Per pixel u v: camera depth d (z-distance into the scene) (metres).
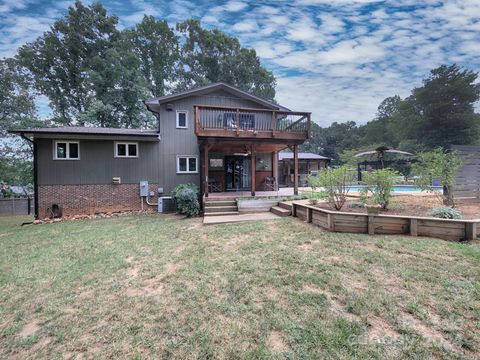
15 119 18.38
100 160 10.85
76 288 3.21
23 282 3.44
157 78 26.86
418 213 5.25
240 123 12.35
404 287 2.71
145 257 4.29
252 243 4.68
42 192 10.23
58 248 5.17
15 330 2.38
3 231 7.51
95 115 20.83
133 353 1.98
